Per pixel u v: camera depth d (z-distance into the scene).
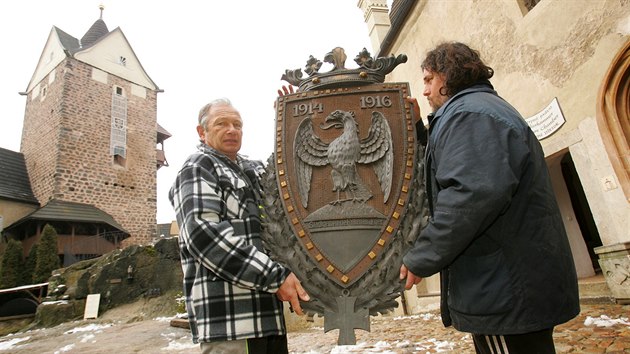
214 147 1.75
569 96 5.14
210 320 1.41
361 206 1.67
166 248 12.84
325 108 1.87
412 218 1.62
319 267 1.59
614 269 4.45
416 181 1.68
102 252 16.91
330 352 4.06
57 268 14.27
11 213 17.38
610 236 4.71
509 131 1.22
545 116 5.52
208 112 1.81
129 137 20.36
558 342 3.17
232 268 1.33
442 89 1.59
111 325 9.91
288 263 1.59
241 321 1.41
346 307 1.52
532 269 1.17
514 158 1.19
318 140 1.82
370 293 1.54
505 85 6.28
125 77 21.02
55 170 17.27
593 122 4.83
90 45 19.91
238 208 1.58
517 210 1.21
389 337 4.60
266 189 1.75
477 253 1.25
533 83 5.72
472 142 1.21
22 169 19.08
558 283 1.17
